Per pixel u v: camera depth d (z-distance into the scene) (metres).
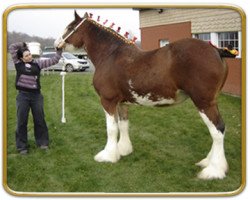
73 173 4.43
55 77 14.20
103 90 4.51
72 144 5.48
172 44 4.05
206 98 3.86
